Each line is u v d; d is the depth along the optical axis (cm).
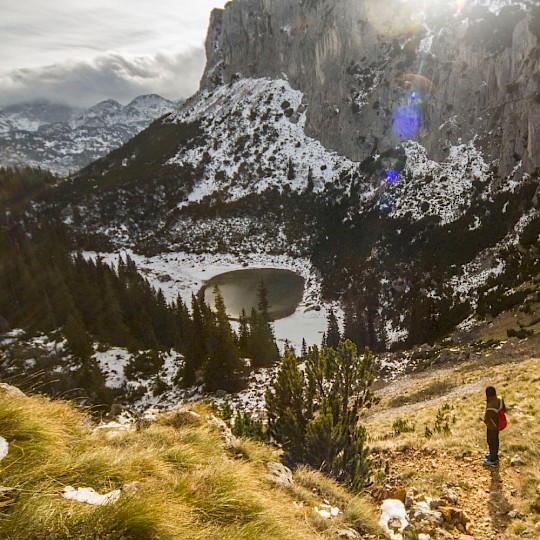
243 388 5441
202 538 370
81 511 333
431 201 11156
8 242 11962
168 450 585
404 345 7262
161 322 8694
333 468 1036
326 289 11631
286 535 458
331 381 1230
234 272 13838
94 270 10400
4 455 381
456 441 1361
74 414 658
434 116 13188
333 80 18150
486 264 8069
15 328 7469
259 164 18600
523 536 763
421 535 718
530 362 2906
